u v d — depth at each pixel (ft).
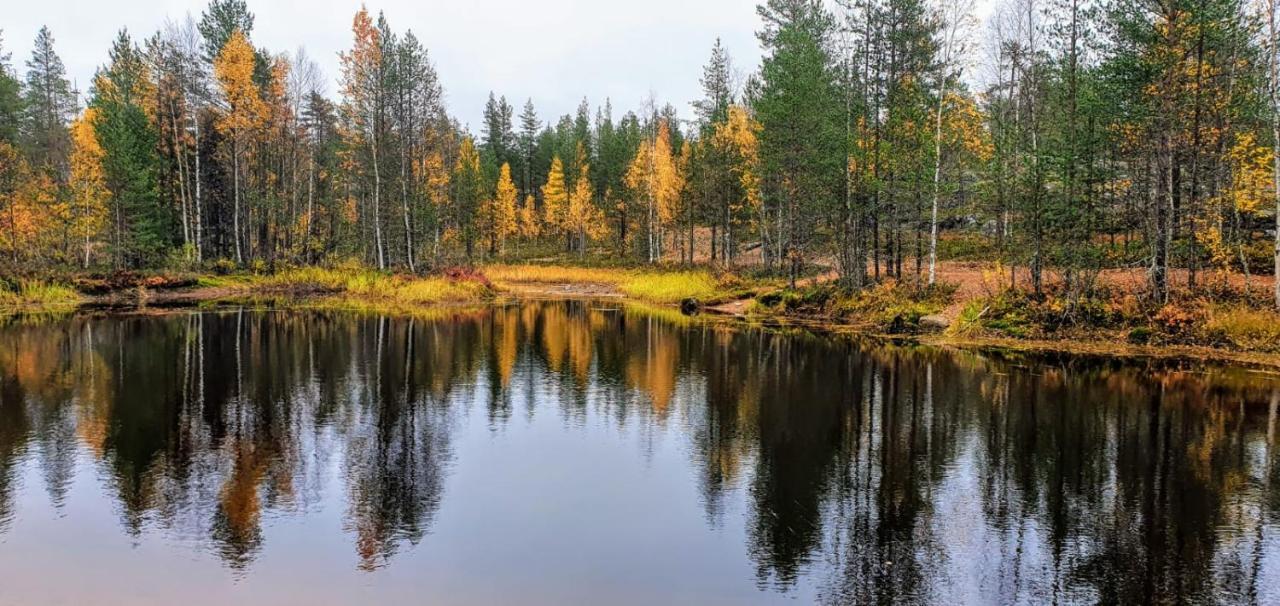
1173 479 26.58
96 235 118.01
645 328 73.82
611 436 32.22
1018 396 40.78
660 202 154.20
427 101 117.60
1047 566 19.49
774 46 100.83
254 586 17.57
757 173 103.14
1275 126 55.98
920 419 35.58
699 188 136.46
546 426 33.73
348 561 19.16
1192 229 62.28
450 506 23.32
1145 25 60.08
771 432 33.14
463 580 18.24
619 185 191.31
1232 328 55.06
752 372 48.39
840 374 47.70
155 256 112.98
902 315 71.46
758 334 69.36
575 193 195.83
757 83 114.93
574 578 18.51
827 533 21.71
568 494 24.71
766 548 20.59
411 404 37.52
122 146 107.24
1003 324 64.64
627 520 22.50
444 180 144.46
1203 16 56.39
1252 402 38.91
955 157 83.97
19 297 86.99
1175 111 59.98
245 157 120.57
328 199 138.21
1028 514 23.22
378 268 111.86
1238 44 58.59
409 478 25.93
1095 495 24.98
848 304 81.71
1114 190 72.43
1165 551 20.48
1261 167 65.46
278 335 62.75
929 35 80.33
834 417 36.04
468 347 57.98
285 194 125.70
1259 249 73.51
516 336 65.57
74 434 30.50
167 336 60.80
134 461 27.04
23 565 18.33
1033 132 78.07
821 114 86.02
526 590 17.80
